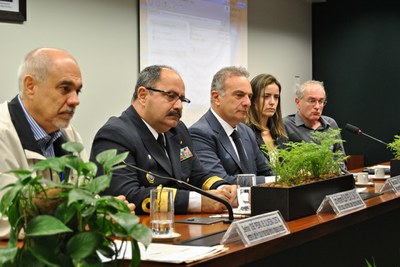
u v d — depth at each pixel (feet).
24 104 7.83
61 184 4.04
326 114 25.45
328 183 8.32
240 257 5.69
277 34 23.56
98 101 15.94
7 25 13.61
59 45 14.84
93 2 15.75
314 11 25.55
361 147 24.70
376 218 10.06
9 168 7.31
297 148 8.21
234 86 11.63
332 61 25.25
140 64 17.15
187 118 18.88
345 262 9.13
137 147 9.20
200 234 6.65
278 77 23.71
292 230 6.75
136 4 17.12
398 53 23.99
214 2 19.93
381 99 24.35
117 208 4.08
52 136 8.14
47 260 3.79
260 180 11.04
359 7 24.67
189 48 18.86
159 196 6.39
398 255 10.91
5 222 6.36
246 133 12.47
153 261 5.08
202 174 10.19
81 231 3.96
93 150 9.32
